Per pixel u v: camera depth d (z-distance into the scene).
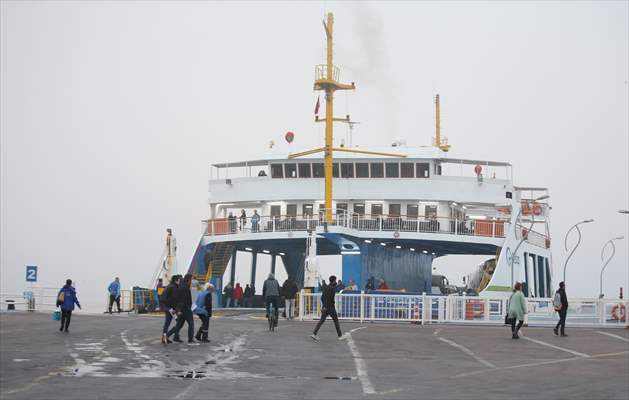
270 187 48.56
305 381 16.59
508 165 48.34
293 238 45.03
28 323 33.62
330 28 46.97
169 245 46.34
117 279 45.41
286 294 39.44
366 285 44.38
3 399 13.47
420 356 22.12
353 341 26.39
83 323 33.81
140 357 20.27
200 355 21.11
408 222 45.28
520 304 28.75
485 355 22.73
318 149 46.03
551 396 14.95
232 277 53.81
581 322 37.97
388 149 47.31
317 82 46.09
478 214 50.84
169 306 24.48
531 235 51.56
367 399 14.30
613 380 17.44
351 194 47.34
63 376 16.41
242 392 14.80
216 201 50.12
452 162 47.97
